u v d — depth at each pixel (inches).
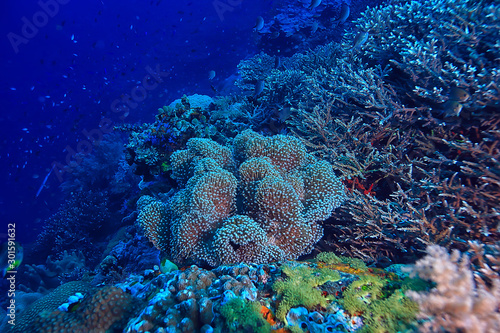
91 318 75.6
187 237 96.3
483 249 74.8
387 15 164.9
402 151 129.4
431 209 108.0
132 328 66.6
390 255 110.9
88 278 201.2
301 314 63.9
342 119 152.9
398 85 146.1
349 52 178.9
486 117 110.7
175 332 61.9
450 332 55.3
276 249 94.6
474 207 101.9
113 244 299.9
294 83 226.7
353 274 74.2
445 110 108.7
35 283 312.5
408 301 62.6
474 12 120.6
